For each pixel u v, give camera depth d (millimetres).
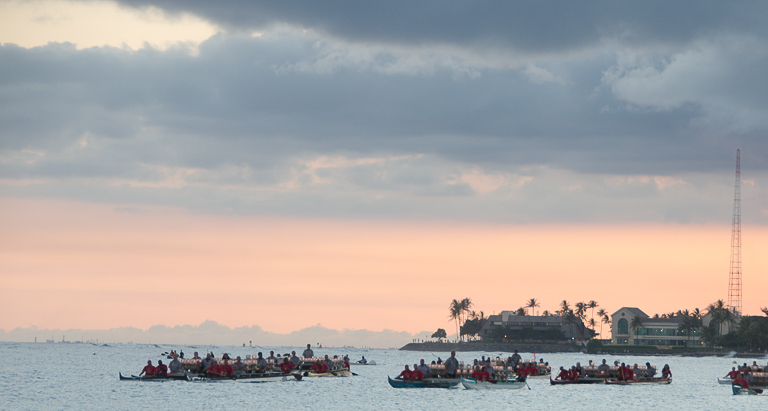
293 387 83812
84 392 79500
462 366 83500
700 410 69562
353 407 68188
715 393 86438
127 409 65188
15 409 65625
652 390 87875
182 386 82750
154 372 89188
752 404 74500
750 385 85062
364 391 81125
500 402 72688
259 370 88625
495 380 83000
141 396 74125
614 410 69062
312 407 67812
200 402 69750
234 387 82000
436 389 83438
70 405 68125
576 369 92562
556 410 67938
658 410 69500
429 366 84188
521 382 84688
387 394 78500
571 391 83875
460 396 77375
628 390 86500
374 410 66562
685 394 84125
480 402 72625
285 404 69438
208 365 88750
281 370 91438
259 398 73062
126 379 90812
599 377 93500
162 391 78188
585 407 70438
